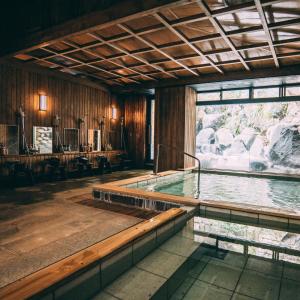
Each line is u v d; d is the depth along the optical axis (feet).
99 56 24.93
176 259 10.24
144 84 36.58
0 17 22.57
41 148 29.63
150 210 17.37
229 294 7.93
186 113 34.12
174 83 33.99
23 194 21.74
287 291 8.14
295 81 29.55
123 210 17.13
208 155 44.86
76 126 34.37
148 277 8.84
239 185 28.27
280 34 18.94
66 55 24.79
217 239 12.27
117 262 8.92
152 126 42.83
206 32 19.19
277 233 12.98
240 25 17.71
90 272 7.80
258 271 9.33
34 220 14.61
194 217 15.47
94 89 37.35
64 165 30.89
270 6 15.17
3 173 24.80
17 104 27.17
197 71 30.30
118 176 33.65
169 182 28.89
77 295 7.39
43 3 19.39
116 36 20.01
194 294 7.91
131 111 43.19
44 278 6.92
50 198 20.31
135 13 15.14
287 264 9.88
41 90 29.60
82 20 17.22
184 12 16.22
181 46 21.94
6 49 22.40
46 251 10.52
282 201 22.02
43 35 19.49
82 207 17.71
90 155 34.86
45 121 30.17
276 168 39.73
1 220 14.56
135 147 42.83
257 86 32.65
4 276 8.49
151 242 10.94
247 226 13.97
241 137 42.37
